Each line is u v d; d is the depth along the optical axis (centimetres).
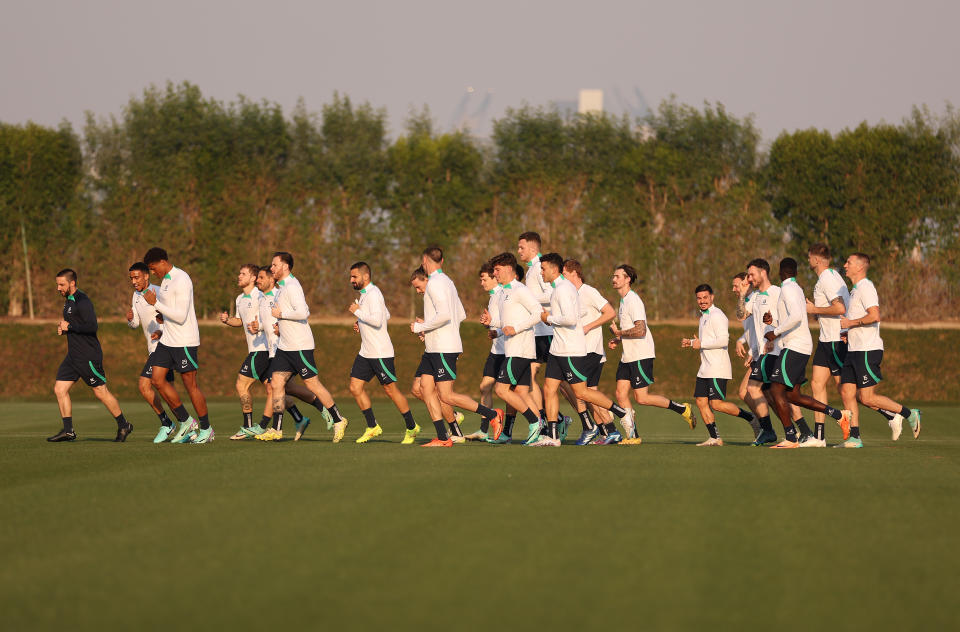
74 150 10338
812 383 4391
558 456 3591
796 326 4050
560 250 10056
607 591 1630
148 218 10075
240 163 10288
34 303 10175
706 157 10250
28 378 9200
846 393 4259
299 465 3281
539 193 10231
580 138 10394
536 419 4334
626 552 1908
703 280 9919
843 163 9950
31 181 10125
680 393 9181
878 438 5366
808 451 3900
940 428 6109
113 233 10112
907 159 9844
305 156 10512
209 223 10144
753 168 10362
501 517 2259
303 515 2286
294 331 4453
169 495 2595
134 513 2322
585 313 4516
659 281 9956
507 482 2830
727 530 2127
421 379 4209
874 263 9894
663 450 3894
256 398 8994
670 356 9288
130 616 1490
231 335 9319
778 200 10231
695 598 1595
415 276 4466
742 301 4697
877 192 9862
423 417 6619
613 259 9981
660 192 10175
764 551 1928
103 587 1653
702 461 3409
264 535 2058
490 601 1569
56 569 1775
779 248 10031
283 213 10250
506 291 4206
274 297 4638
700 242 9944
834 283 4328
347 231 10225
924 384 8919
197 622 1459
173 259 10056
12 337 9294
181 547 1948
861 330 4197
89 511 2355
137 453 3762
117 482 2864
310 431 5691
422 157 10325
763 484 2817
